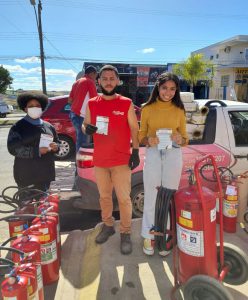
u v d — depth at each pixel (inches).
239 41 1093.8
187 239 99.4
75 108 213.2
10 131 138.6
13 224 118.4
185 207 97.8
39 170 142.3
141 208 174.4
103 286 118.9
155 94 126.3
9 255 137.0
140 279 122.0
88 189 163.0
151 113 127.8
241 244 146.5
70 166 253.4
